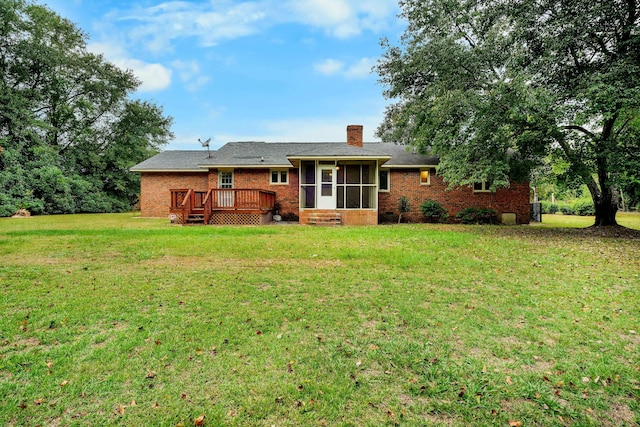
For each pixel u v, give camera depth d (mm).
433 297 4383
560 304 4164
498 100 10812
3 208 19750
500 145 11938
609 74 9203
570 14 10281
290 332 3285
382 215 17438
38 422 1997
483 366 2686
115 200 28656
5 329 3268
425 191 17406
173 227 13062
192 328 3342
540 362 2770
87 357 2752
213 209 15281
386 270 5824
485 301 4254
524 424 2037
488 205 17188
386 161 16000
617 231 12016
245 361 2727
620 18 10344
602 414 2133
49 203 22906
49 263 6219
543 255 7367
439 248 8031
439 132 13266
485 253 7527
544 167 15000
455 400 2254
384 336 3217
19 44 23516
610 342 3139
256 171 17906
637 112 10367
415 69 13875
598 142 10758
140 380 2443
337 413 2109
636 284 5094
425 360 2771
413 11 13320
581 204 30453
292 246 8188
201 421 2006
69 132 27406
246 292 4527
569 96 10188
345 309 3910
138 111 30625
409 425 2010
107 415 2064
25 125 22703
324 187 15820
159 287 4727
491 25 12320
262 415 2080
